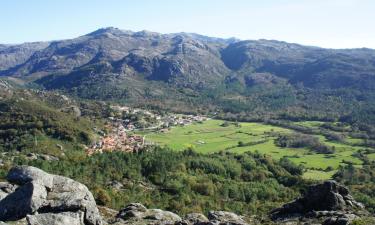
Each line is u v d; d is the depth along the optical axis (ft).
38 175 158.10
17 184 156.87
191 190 427.33
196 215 191.93
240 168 539.29
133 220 175.32
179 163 514.68
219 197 419.95
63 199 138.31
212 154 605.31
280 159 588.09
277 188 465.88
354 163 578.25
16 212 132.77
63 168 399.65
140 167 479.82
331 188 211.20
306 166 570.87
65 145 629.10
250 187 446.19
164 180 454.40
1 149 580.71
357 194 387.14
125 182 424.05
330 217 172.96
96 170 436.76
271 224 188.24
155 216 182.09
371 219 160.66
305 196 215.51
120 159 493.36
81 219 131.75
